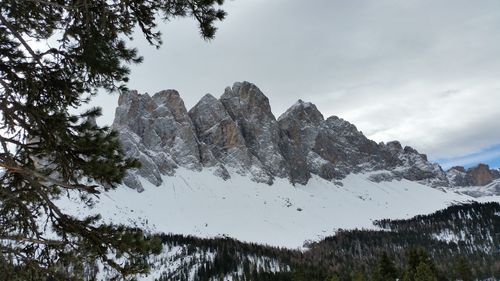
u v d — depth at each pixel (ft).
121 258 30.53
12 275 26.76
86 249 29.43
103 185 29.94
